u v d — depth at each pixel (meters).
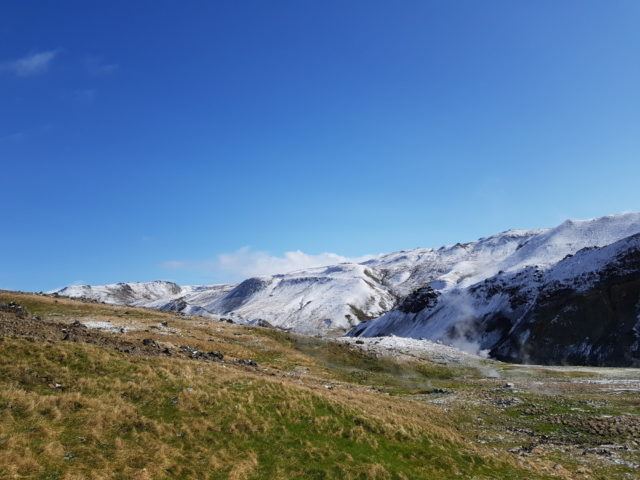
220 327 75.19
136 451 21.34
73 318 66.00
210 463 21.72
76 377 26.45
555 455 30.09
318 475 22.50
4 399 22.50
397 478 23.61
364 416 29.22
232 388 29.45
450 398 48.66
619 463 28.08
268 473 22.09
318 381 46.84
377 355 74.12
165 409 25.41
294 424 26.69
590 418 38.75
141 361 30.64
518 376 75.19
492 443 33.06
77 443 20.98
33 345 28.19
